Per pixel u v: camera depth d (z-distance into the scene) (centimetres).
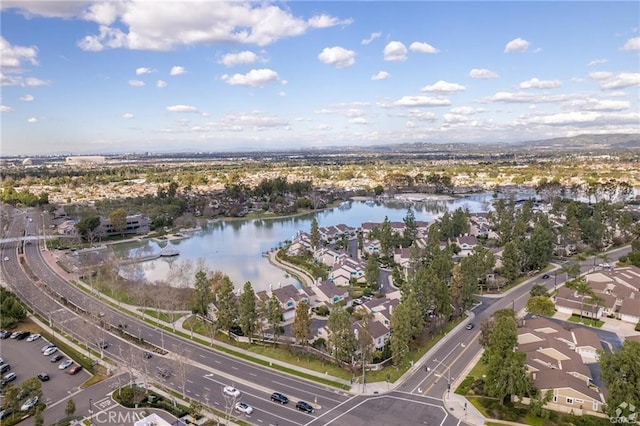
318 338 10031
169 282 13825
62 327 11044
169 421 7231
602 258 15950
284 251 18738
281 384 8369
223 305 10412
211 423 7150
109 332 10931
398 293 12369
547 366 8225
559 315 11631
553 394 7462
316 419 7212
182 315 12031
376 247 18362
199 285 11162
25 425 7275
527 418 7175
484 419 7175
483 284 13900
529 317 11394
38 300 13175
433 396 7875
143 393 7919
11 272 16175
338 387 8212
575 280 13125
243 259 18838
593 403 7244
